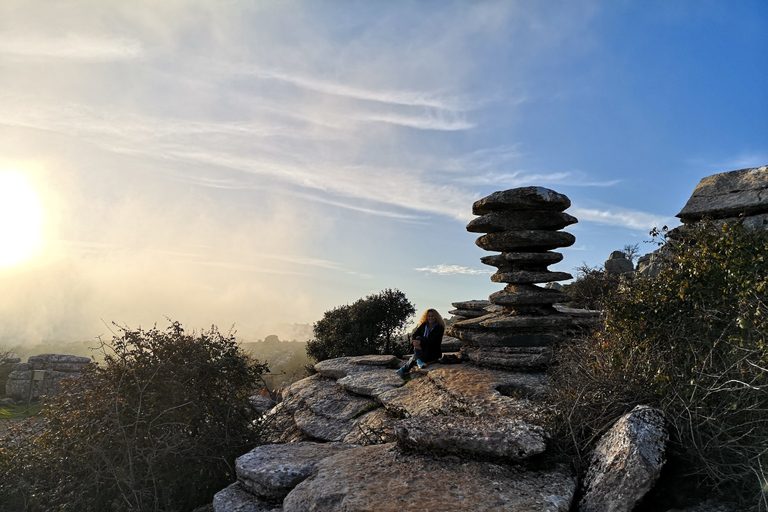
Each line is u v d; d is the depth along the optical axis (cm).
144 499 614
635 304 520
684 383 426
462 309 1486
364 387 904
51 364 2222
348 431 791
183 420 676
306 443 622
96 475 604
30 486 613
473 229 1002
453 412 629
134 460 617
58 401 687
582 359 565
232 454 718
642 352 491
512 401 632
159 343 717
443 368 907
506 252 975
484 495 380
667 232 615
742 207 673
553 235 928
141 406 659
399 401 788
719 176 753
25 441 669
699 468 377
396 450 487
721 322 452
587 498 380
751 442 373
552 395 541
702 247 509
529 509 355
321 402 941
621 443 386
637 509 356
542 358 827
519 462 428
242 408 757
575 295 1594
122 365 683
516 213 952
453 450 452
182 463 661
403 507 367
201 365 707
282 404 1012
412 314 1745
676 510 357
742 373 380
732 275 450
